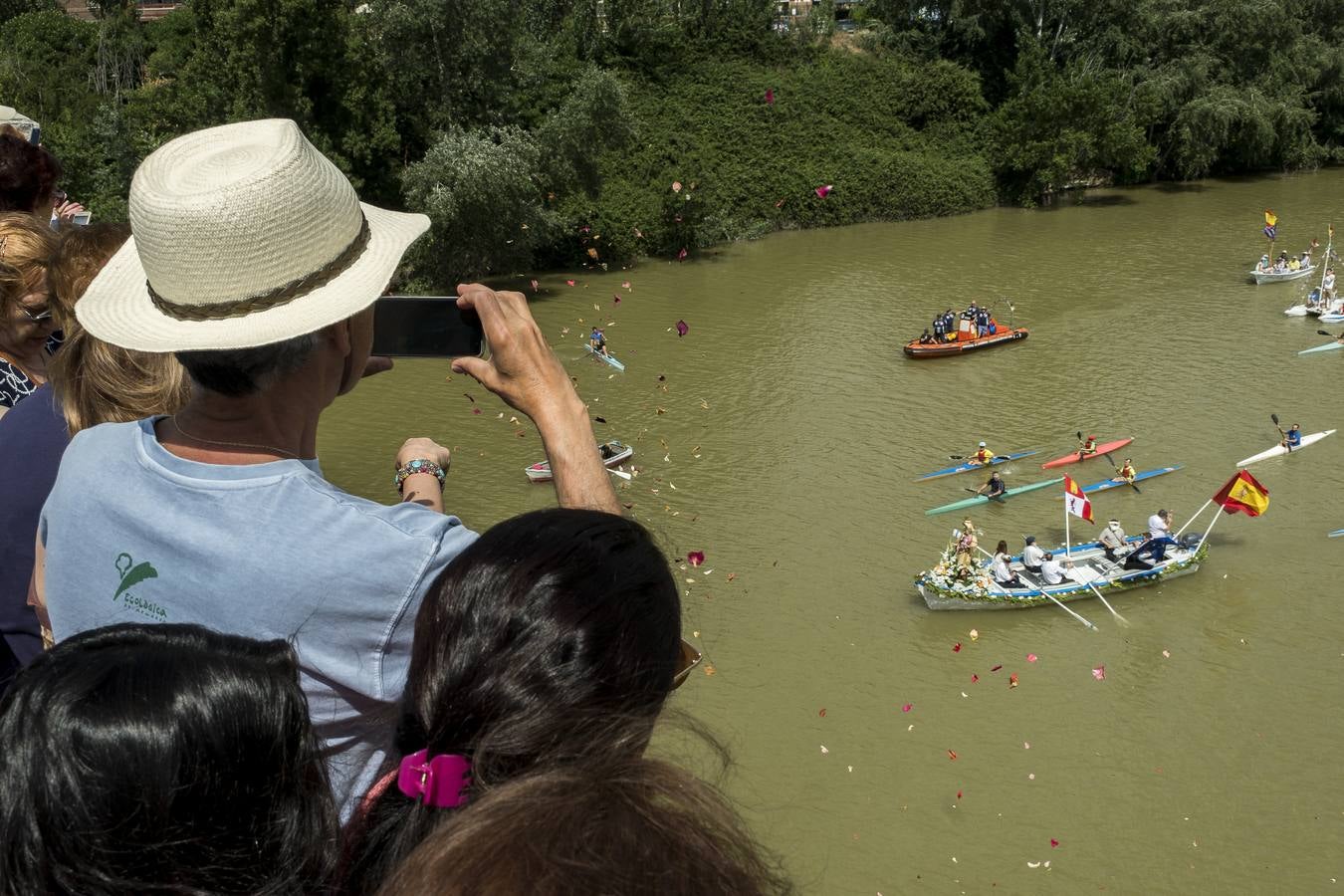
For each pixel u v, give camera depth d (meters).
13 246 4.61
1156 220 61.19
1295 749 21.02
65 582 2.73
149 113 46.09
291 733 2.10
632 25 64.88
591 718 2.06
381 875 2.21
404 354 3.27
